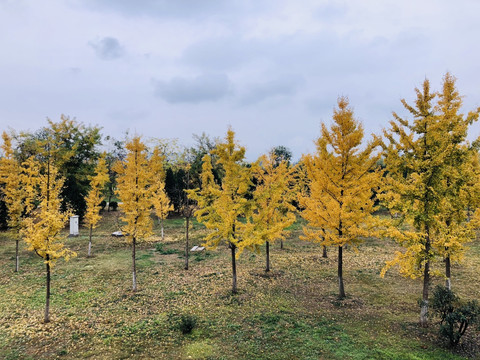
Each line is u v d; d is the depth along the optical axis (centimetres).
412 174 1072
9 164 1983
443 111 1145
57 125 3497
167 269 1903
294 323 1145
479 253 2092
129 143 1592
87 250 2394
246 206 1430
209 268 1916
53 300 1416
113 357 930
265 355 919
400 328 1091
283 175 1959
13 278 1739
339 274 1409
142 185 1639
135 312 1277
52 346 1005
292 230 3212
